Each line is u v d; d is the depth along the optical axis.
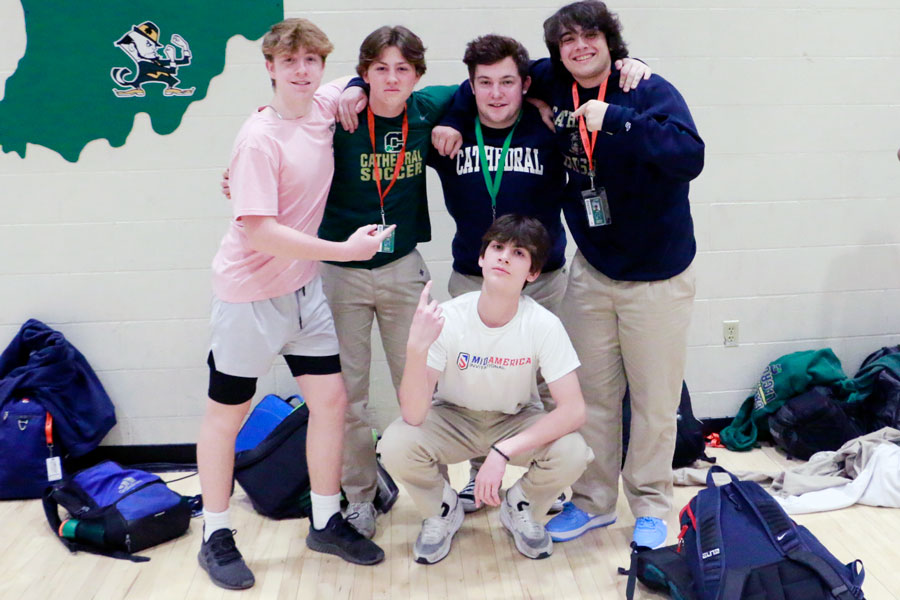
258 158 2.28
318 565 2.65
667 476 2.77
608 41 2.43
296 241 2.28
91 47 3.18
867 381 3.40
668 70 3.35
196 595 2.48
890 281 3.58
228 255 2.45
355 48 3.24
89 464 3.43
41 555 2.74
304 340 2.56
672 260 2.54
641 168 2.41
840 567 2.24
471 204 2.70
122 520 2.71
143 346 3.40
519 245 2.38
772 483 3.12
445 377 2.57
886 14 3.39
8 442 3.14
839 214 3.52
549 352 2.49
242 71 3.23
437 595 2.46
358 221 2.64
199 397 3.45
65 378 3.26
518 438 2.45
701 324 3.55
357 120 2.52
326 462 2.64
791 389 3.39
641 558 2.45
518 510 2.69
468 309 2.52
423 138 2.65
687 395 3.31
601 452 2.79
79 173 3.27
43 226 3.30
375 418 3.51
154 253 3.34
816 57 3.39
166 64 3.21
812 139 3.45
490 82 2.52
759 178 3.46
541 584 2.51
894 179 3.51
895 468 2.91
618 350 2.71
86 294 3.35
